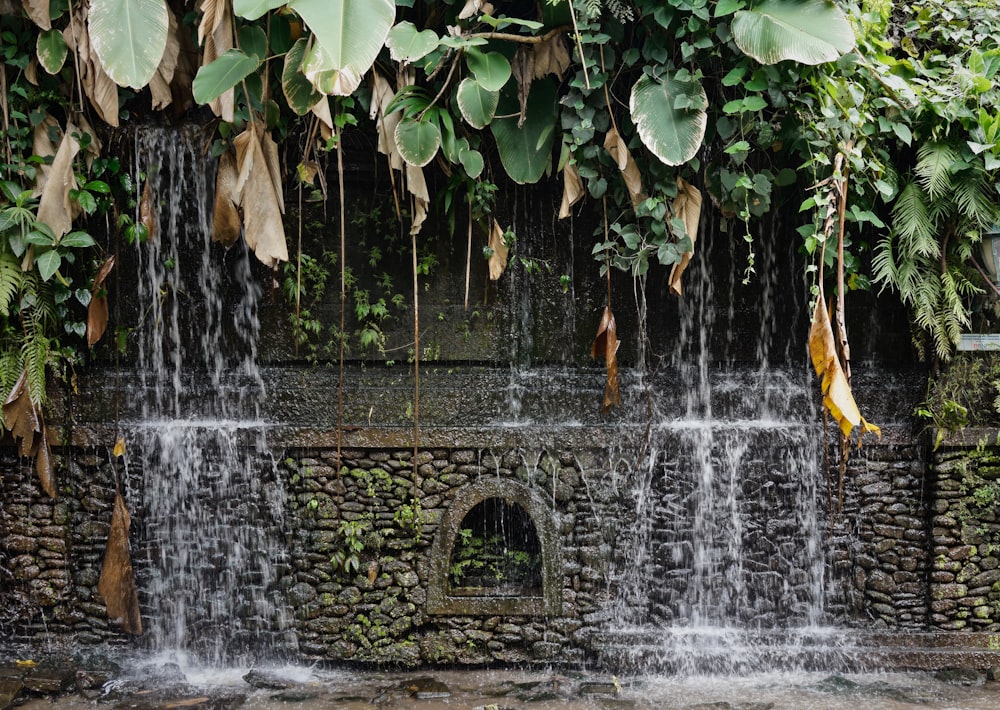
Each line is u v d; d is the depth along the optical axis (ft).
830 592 20.24
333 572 20.03
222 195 18.88
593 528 20.17
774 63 17.21
